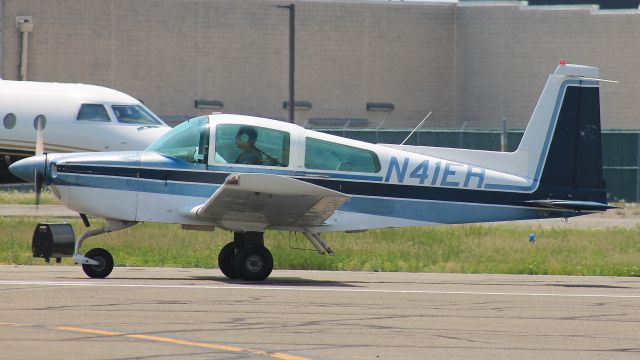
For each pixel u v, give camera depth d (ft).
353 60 542.16
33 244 159.33
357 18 542.16
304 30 537.65
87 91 264.11
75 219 270.46
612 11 526.98
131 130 260.42
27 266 176.04
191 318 113.70
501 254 217.97
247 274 153.79
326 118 539.70
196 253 201.05
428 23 548.72
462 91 550.77
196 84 524.52
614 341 106.01
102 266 154.81
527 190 168.76
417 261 201.57
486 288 154.71
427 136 461.78
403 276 174.81
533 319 120.06
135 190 154.30
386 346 100.27
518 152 169.37
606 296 145.89
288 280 159.12
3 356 90.38
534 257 212.84
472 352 98.37
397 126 547.49
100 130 258.57
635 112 526.98
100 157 154.81
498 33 540.93
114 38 513.45
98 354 92.43
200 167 155.74
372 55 544.21
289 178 143.23
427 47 549.13
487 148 461.78
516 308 129.59
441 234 251.80
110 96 264.72
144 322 110.22
